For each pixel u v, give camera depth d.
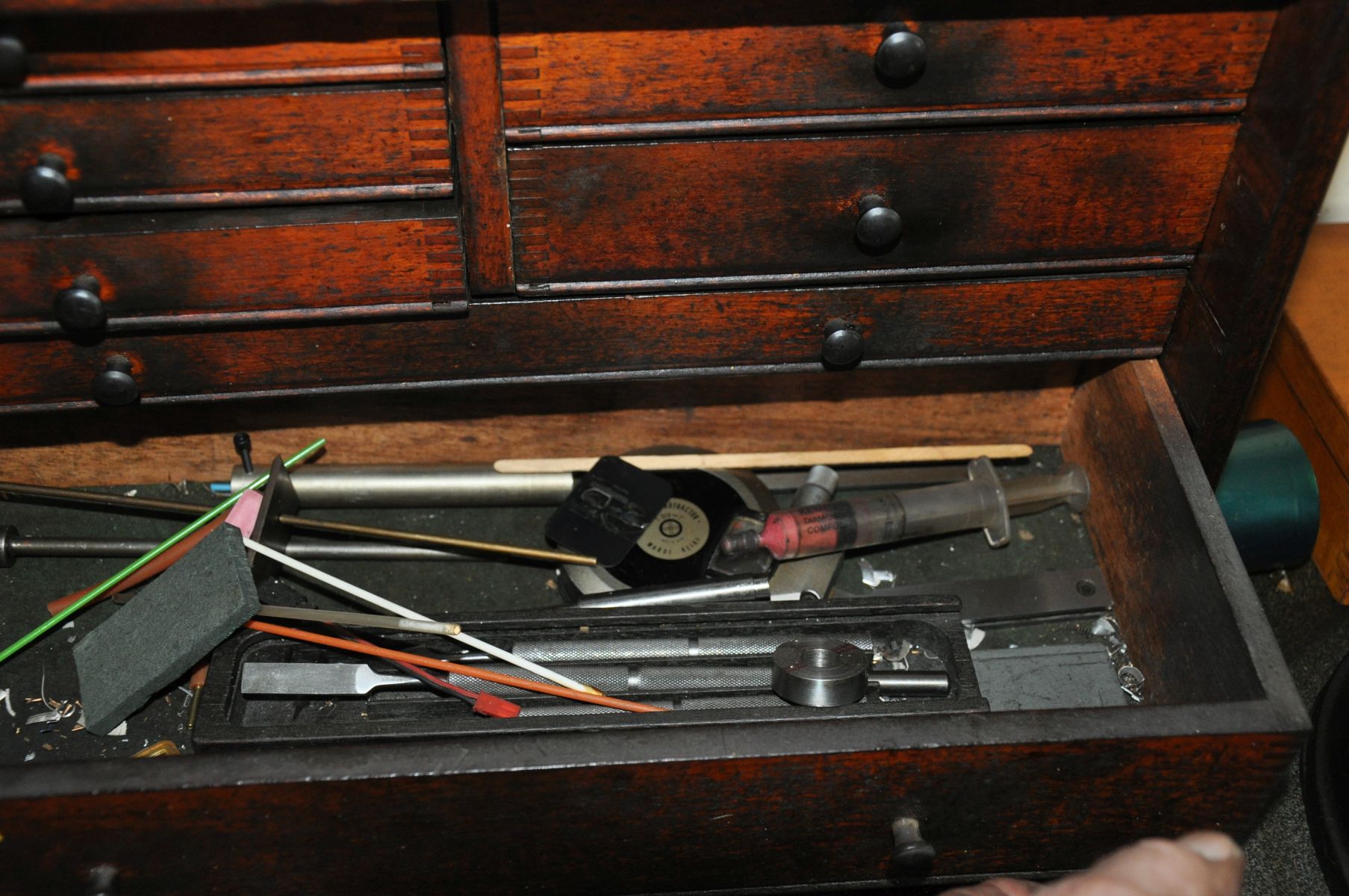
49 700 1.23
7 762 1.18
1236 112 1.06
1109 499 1.36
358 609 1.35
